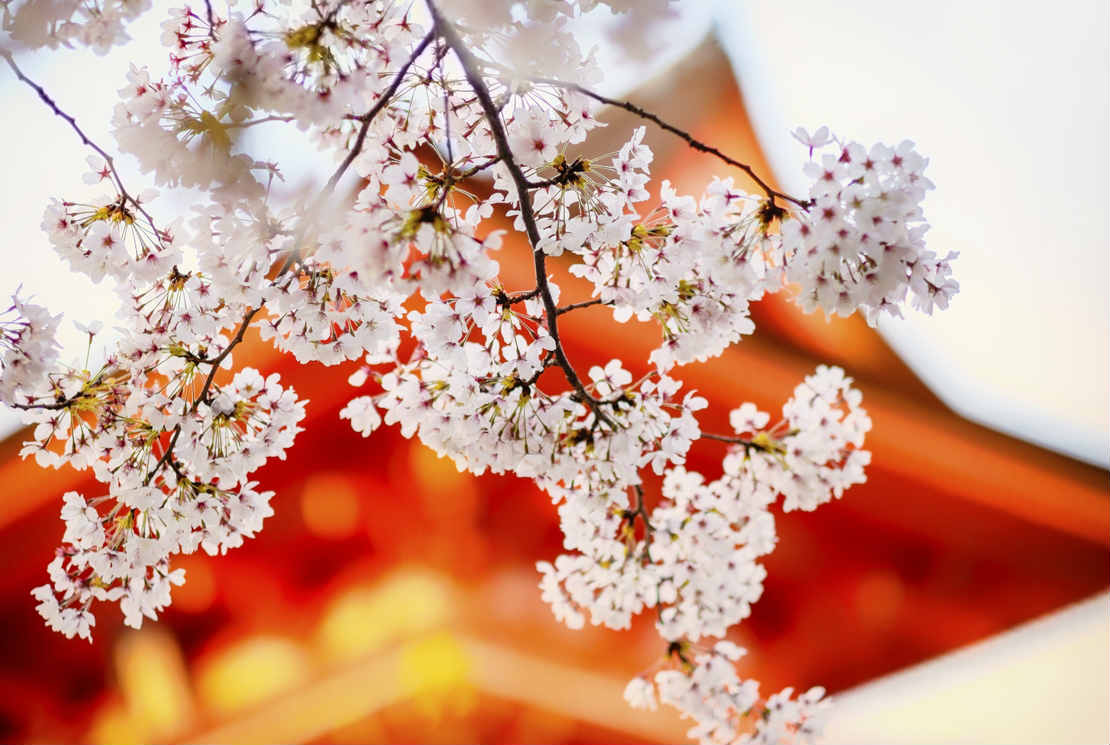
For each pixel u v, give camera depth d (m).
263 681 3.79
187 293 3.30
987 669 3.89
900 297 3.25
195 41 3.26
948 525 3.90
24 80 3.24
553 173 3.31
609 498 3.37
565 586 3.46
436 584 3.84
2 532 3.75
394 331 3.30
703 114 4.14
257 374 3.32
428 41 3.24
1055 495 3.84
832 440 3.44
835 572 3.93
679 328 3.32
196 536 3.33
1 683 3.79
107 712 3.80
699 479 3.46
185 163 3.23
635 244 3.29
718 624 3.47
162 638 3.81
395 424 3.82
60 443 3.75
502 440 3.31
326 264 3.28
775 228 3.25
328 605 3.83
